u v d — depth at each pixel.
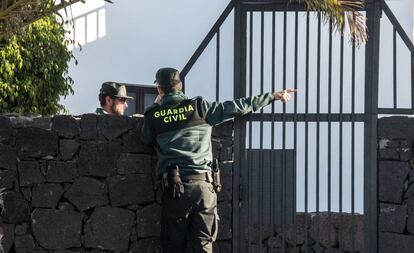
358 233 9.32
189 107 8.11
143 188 8.50
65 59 12.13
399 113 8.53
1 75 11.20
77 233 8.46
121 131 8.48
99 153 8.47
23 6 8.09
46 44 11.71
